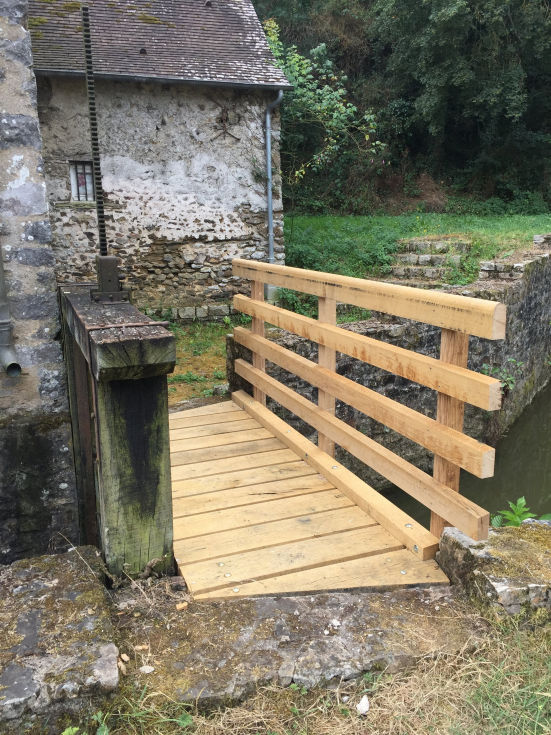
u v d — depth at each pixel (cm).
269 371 551
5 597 213
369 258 1077
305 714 186
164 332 218
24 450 295
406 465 283
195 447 398
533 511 601
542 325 935
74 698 176
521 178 1970
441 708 187
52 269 282
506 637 209
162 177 925
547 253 934
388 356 284
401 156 2002
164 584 239
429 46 1722
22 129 265
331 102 1258
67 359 296
